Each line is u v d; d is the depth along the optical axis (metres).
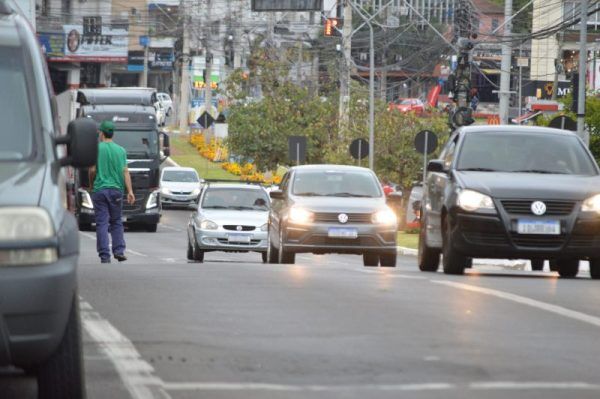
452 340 24.94
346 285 35.28
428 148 94.00
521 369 21.83
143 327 26.17
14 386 20.52
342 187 59.56
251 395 19.52
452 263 42.28
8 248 17.14
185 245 92.31
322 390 19.91
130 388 19.94
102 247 51.81
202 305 29.89
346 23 149.50
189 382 20.48
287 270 41.03
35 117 19.89
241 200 76.00
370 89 132.50
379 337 25.27
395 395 19.56
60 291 17.28
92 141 20.14
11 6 21.66
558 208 41.00
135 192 110.06
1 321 16.95
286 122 171.38
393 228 57.59
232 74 175.00
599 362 22.66
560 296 32.88
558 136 44.88
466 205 41.47
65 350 18.00
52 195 18.12
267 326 26.62
